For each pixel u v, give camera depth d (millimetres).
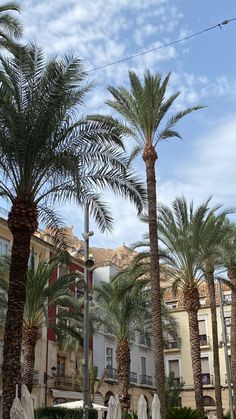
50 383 38719
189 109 23297
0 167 15086
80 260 45875
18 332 13836
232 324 35312
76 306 29203
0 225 36375
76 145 15891
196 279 27969
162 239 27734
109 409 17281
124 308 34969
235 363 34750
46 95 14914
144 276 34219
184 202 27266
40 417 27109
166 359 60000
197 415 24422
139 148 23188
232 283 34844
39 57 15492
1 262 28156
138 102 22609
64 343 36969
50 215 18266
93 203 17188
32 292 26578
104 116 18484
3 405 13172
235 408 39000
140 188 17047
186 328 59656
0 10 17188
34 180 15102
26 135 14625
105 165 16578
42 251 39844
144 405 17844
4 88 15000
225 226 31016
